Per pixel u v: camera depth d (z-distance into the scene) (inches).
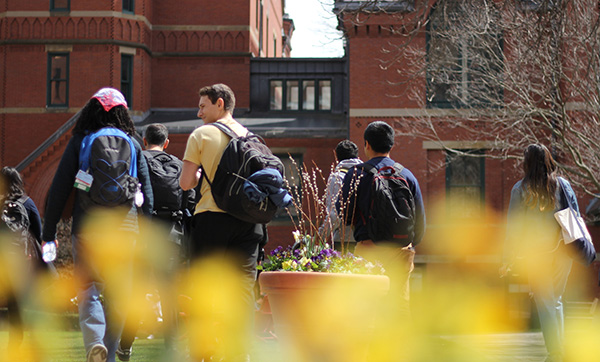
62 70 1310.3
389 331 301.0
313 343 256.4
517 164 1010.7
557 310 336.8
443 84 1114.7
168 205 346.9
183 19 1386.6
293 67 1380.4
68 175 265.1
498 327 844.0
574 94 904.3
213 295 270.5
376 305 262.2
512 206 339.9
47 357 391.5
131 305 343.9
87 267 262.7
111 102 272.5
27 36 1305.4
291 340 257.9
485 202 1118.4
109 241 262.5
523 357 385.1
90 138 265.1
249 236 270.1
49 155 1239.5
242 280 268.5
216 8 1386.6
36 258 389.4
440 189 1120.8
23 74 1307.8
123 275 268.7
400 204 302.7
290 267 264.1
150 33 1371.8
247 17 1384.1
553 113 869.2
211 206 267.3
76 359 384.2
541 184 333.1
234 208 260.7
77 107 1300.4
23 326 390.9
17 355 388.8
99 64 1296.8
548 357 338.0
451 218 1122.0
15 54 1309.1
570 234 330.0
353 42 1128.8
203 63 1382.9
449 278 1108.5
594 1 802.2
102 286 267.1
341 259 266.8
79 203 264.4
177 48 1384.1
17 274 381.4
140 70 1320.1
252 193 259.3
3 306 716.7
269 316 545.0
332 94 1373.0
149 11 1362.0
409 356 374.3
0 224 380.2
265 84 1382.9
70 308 815.7
